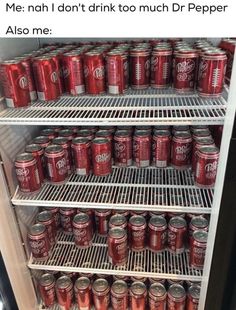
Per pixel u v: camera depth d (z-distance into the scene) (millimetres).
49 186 1380
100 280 1453
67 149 1281
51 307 1497
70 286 1453
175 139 1194
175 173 1422
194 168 1181
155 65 1083
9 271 1210
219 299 1052
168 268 1385
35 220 1452
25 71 1061
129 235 1370
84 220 1391
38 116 1104
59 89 1125
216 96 1016
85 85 1124
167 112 1120
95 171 1279
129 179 1396
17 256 1295
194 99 1114
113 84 1086
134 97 1129
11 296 1272
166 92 1131
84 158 1265
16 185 1273
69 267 1411
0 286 1236
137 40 1569
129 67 1109
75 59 1081
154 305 1378
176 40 1488
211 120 1039
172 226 1306
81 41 1643
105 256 1459
